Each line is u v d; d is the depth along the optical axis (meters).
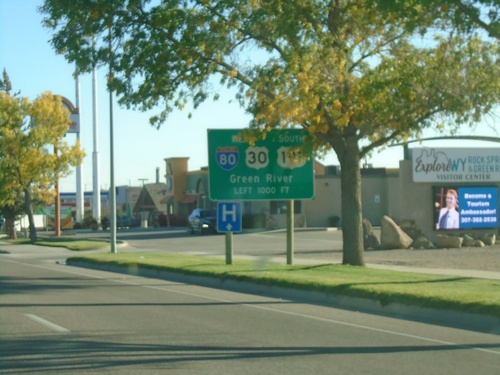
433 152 34.84
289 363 9.70
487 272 20.98
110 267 26.25
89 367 9.46
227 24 19.11
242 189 23.19
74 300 16.62
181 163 75.12
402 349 10.69
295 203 59.59
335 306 15.73
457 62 18.06
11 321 13.38
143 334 11.95
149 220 89.06
